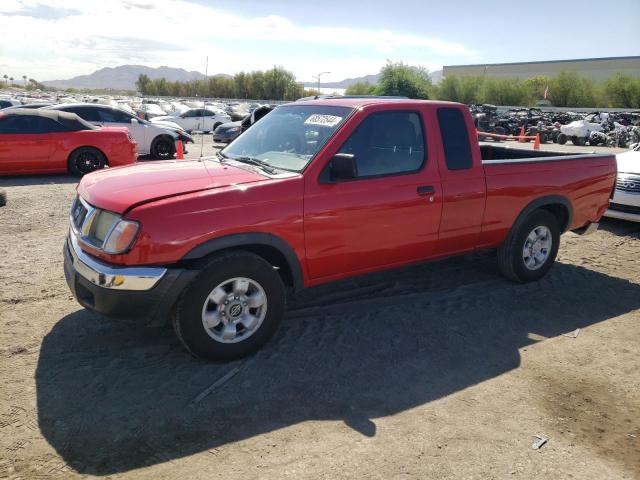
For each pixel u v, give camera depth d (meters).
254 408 3.27
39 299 4.79
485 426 3.17
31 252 6.14
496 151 6.64
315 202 3.94
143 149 15.14
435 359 3.96
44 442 2.88
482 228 5.02
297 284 4.05
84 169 11.90
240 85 101.00
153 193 3.58
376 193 4.23
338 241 4.11
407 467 2.79
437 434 3.08
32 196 9.41
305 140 4.26
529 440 3.06
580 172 5.68
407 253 4.58
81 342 4.02
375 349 4.08
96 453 2.81
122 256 3.40
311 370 3.74
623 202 8.00
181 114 28.27
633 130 25.72
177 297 3.51
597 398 3.52
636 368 3.93
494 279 5.71
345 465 2.79
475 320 4.67
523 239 5.36
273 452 2.87
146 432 3.00
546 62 85.81
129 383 3.49
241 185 3.73
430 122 4.61
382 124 4.35
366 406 3.34
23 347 3.90
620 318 4.84
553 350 4.17
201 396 3.36
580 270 6.21
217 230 3.55
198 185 3.71
